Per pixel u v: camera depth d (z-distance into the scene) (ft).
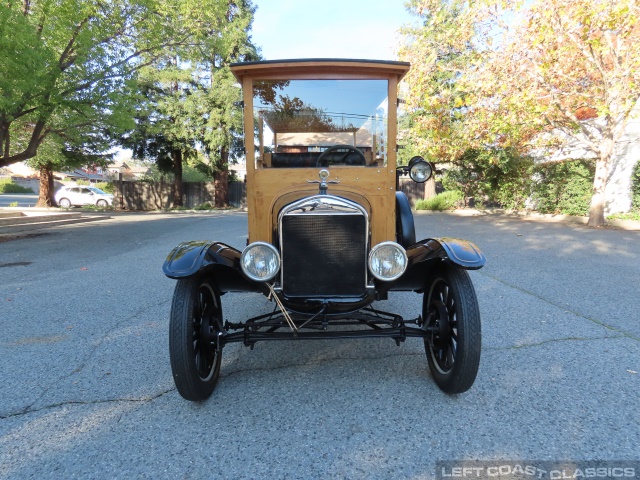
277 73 11.53
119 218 61.57
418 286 11.82
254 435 8.69
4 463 7.93
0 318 16.10
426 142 53.01
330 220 9.85
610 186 47.14
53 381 11.10
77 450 8.30
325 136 13.87
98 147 75.46
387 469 7.62
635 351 12.28
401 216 14.12
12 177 188.14
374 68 11.46
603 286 19.27
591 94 38.11
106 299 18.56
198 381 9.50
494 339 13.30
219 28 51.47
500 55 36.94
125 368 11.83
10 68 31.14
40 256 29.40
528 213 55.72
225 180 91.50
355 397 10.09
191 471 7.66
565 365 11.46
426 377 11.03
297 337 10.05
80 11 37.01
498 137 45.57
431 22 43.06
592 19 31.12
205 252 9.84
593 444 8.16
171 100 80.02
